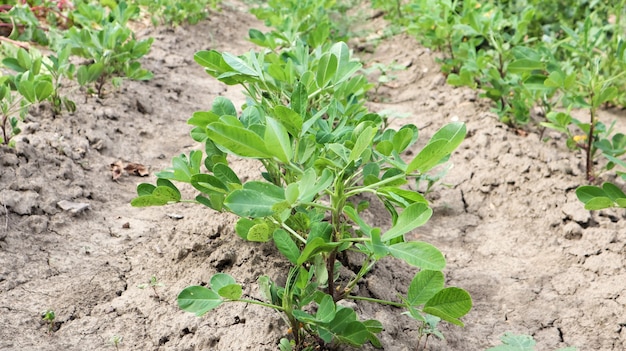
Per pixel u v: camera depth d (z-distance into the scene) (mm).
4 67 1576
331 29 2465
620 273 1045
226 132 729
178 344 869
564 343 942
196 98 1755
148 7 2434
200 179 861
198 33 2479
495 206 1257
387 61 2164
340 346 856
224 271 969
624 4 1913
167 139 1463
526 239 1159
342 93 1143
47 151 1207
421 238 1175
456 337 933
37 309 901
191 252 1007
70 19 2033
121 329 886
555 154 1337
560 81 1240
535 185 1264
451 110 1655
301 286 822
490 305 1013
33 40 1827
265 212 732
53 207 1086
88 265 991
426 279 807
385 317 929
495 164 1343
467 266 1100
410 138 819
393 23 2570
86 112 1423
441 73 1941
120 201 1174
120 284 959
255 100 1008
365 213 1178
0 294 914
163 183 912
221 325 882
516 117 1466
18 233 1015
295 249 793
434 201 1275
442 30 1872
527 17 1599
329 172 760
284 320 849
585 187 1023
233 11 3061
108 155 1312
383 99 1829
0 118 1273
